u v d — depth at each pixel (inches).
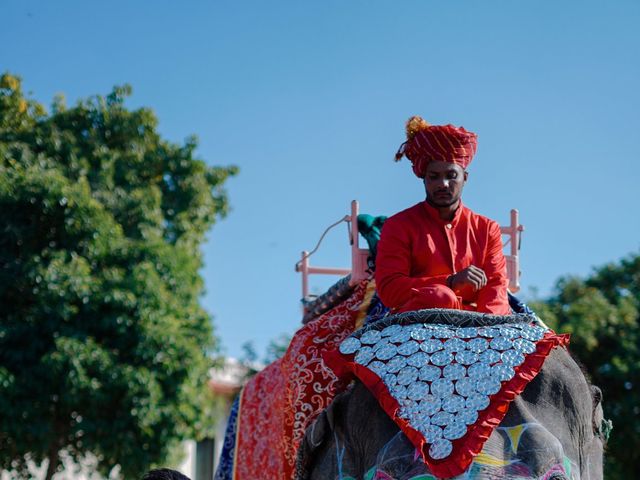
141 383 550.0
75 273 549.6
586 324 743.1
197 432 614.9
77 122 642.2
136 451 560.7
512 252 223.1
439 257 184.5
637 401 724.7
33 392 543.8
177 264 593.0
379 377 159.0
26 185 553.6
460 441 145.9
